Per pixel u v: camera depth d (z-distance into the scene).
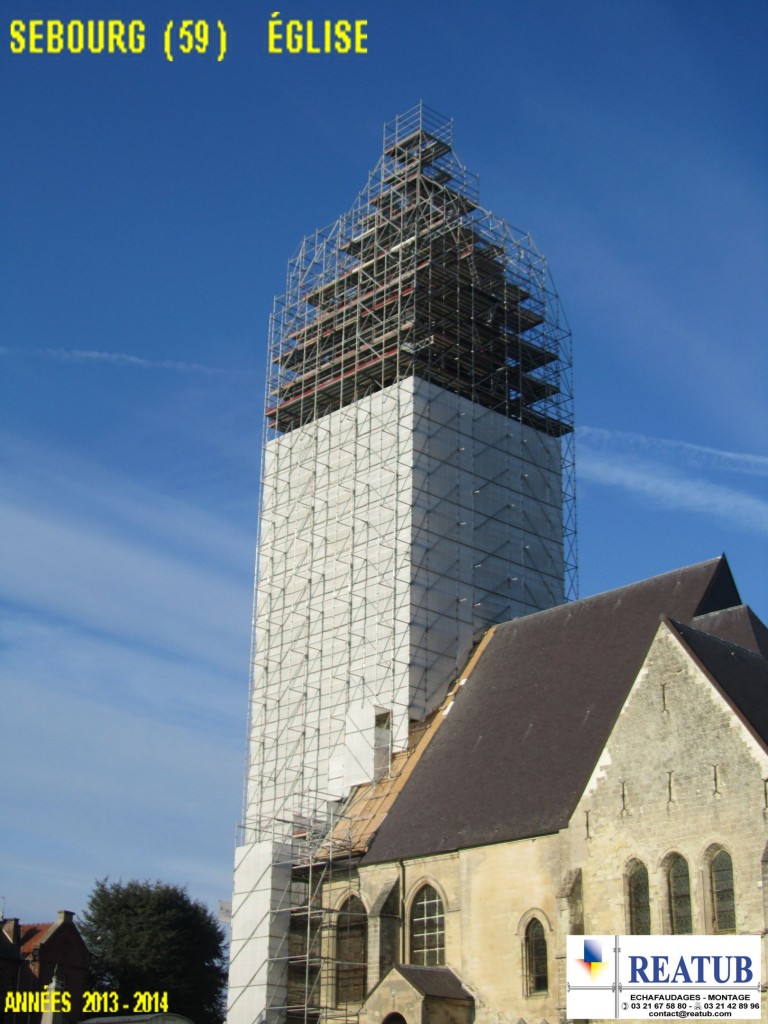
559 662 79.19
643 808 59.78
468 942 68.44
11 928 110.62
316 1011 79.00
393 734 87.88
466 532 96.31
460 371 104.19
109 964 110.50
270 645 100.62
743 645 68.38
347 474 99.44
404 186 110.56
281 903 82.62
